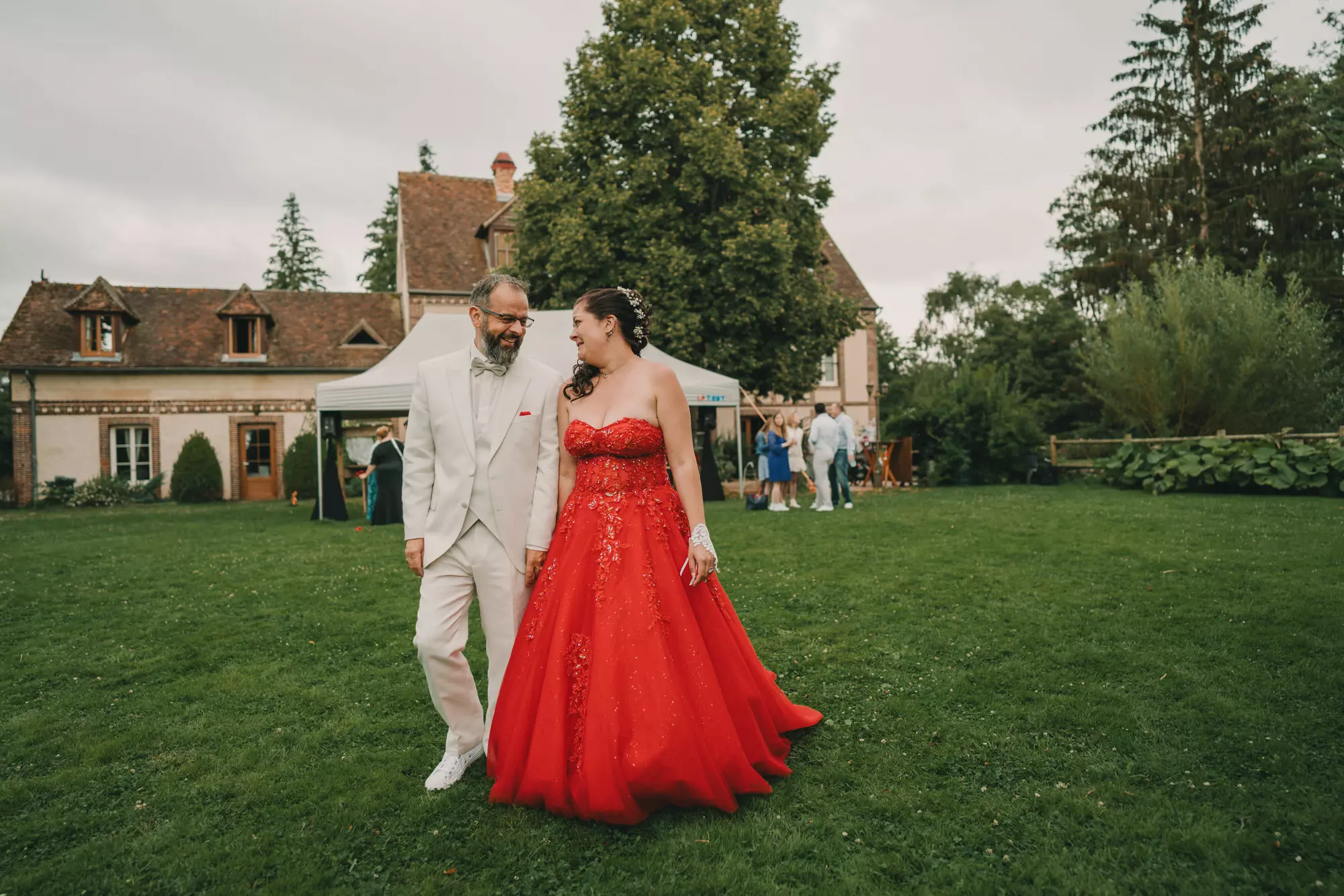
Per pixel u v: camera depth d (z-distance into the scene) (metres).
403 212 25.14
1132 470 13.82
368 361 23.27
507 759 2.38
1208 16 21.62
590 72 14.78
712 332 15.30
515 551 2.60
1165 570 5.66
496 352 2.62
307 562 7.63
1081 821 2.22
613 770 2.19
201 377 21.81
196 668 4.06
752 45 15.32
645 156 14.62
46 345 20.89
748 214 14.55
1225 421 14.88
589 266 14.54
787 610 4.93
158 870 2.09
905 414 18.16
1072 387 25.19
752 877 1.97
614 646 2.30
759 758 2.48
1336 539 6.71
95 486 19.95
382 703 3.43
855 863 2.03
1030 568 5.97
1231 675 3.38
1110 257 22.55
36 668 4.05
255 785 2.62
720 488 14.39
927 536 8.01
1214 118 21.77
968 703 3.20
